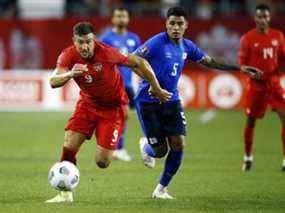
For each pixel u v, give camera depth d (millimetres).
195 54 40938
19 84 94188
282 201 40031
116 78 38094
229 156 60625
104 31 97812
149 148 42344
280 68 54969
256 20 53438
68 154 38500
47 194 42156
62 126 80750
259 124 83000
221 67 41719
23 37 99562
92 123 38625
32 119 86875
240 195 42094
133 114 92625
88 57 36688
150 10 109500
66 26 98625
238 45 97062
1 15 109625
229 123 83250
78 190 43594
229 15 107500
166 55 39562
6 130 77938
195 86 92688
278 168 54344
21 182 46781
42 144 67938
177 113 40000
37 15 111312
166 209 36969
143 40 97062
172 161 40281
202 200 40156
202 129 78688
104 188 44438
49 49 99062
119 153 58812
